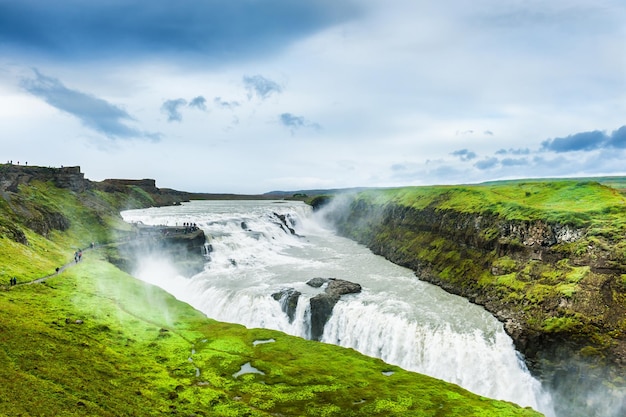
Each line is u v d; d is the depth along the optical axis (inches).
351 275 4909.0
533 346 3051.2
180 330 3299.7
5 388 1704.0
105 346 2672.2
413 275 4921.3
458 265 4552.2
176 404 2137.1
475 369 3048.7
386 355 3383.4
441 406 2325.3
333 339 3703.3
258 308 3964.1
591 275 3213.6
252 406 2229.3
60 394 1811.0
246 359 2839.6
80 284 3695.9
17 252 3912.4
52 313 2930.6
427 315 3595.0
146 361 2635.3
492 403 2452.0
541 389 2942.9
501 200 4827.8
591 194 4242.1
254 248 6235.2
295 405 2265.0
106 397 1957.4
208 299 4288.9
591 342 2864.2
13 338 2278.5
